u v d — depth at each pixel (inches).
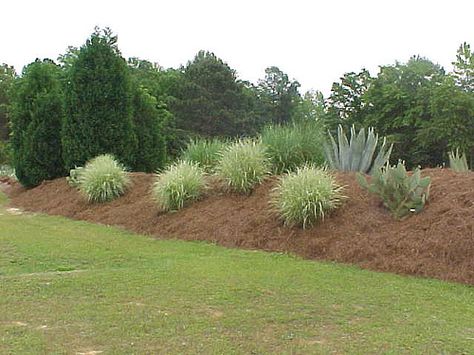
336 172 392.8
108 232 394.0
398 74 1595.7
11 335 168.1
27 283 233.8
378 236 291.4
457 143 1310.3
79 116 620.4
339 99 1683.1
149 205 431.8
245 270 261.6
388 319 187.5
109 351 155.6
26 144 681.0
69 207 499.2
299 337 167.9
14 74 1985.7
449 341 165.8
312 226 321.4
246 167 399.9
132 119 649.6
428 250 267.7
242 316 187.3
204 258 296.2
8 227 415.2
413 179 303.1
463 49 1396.4
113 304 201.0
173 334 169.2
